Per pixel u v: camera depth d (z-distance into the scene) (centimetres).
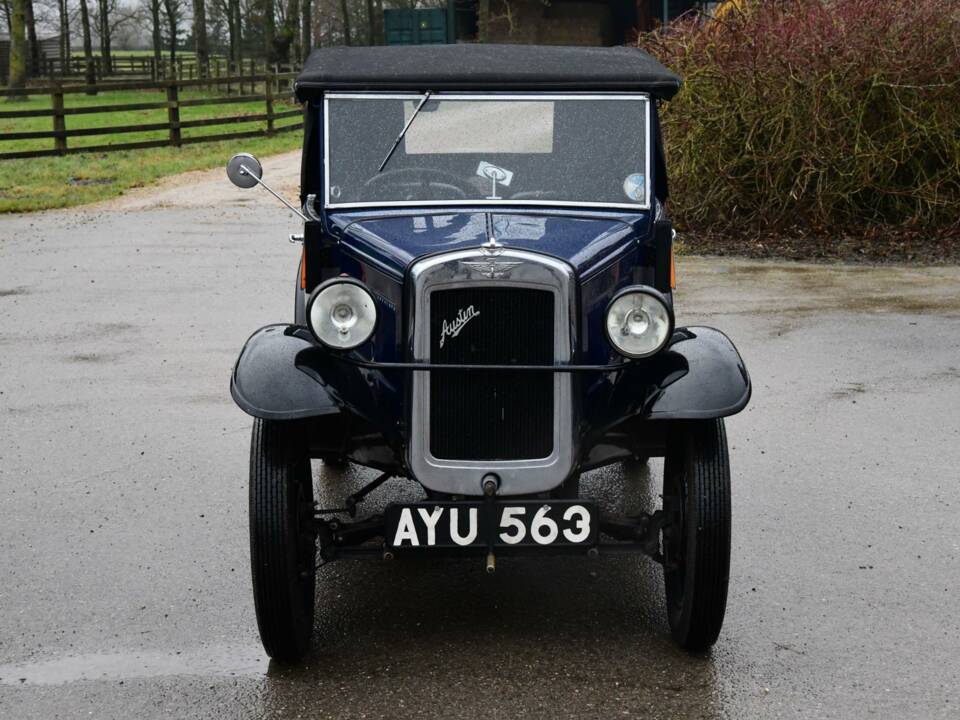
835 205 1424
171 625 468
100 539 561
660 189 536
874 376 836
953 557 529
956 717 390
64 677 423
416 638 455
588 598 493
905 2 1388
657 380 430
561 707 397
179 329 1003
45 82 5203
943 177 1398
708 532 414
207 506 605
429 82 506
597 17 3238
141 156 2494
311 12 6181
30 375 861
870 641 447
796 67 1369
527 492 419
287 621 416
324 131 508
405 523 416
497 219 479
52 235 1574
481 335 416
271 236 1558
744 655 436
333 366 441
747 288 1148
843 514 583
